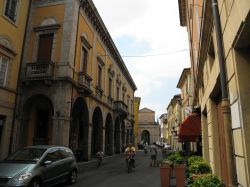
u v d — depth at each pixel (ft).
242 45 14.53
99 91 87.81
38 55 65.87
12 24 56.75
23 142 59.77
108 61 102.63
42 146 36.50
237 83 14.51
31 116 64.49
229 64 16.20
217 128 28.35
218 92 26.27
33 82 61.77
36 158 32.45
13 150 56.39
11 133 55.77
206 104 33.50
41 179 30.76
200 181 20.99
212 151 28.60
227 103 16.69
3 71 54.08
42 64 61.62
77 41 68.74
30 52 65.87
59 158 36.45
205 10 21.15
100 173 52.49
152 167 66.69
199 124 45.42
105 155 100.48
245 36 13.55
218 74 20.21
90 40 79.77
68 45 63.62
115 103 110.52
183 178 31.78
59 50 63.93
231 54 15.40
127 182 40.45
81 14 71.97
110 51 105.50
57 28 65.51
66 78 60.90
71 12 66.18
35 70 61.82
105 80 97.45
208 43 26.20
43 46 66.13
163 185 32.22
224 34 17.26
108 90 102.17
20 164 30.63
